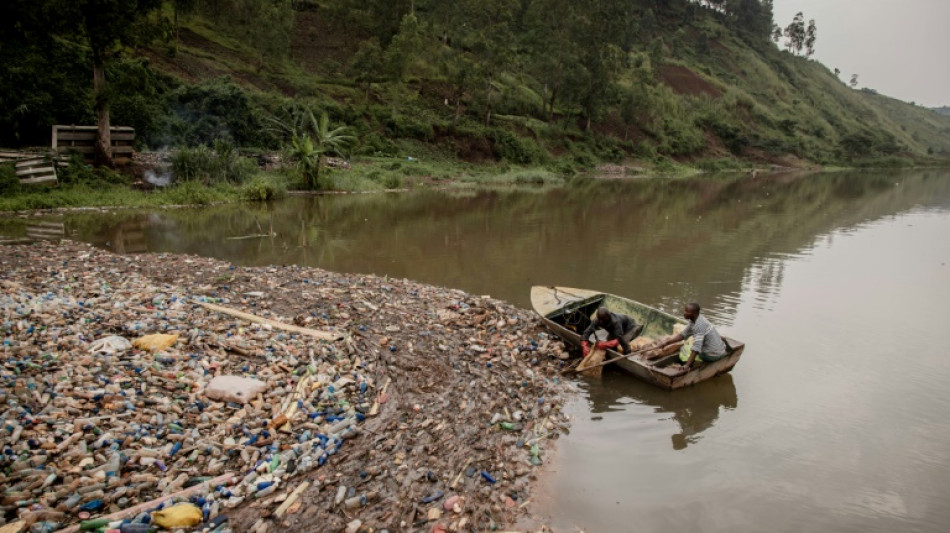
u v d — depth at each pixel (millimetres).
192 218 19734
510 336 9172
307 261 14336
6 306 7594
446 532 4785
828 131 98562
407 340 8570
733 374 8438
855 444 6512
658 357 8516
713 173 62781
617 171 54656
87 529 4324
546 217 23172
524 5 73188
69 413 5426
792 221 24047
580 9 58625
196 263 12492
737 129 76562
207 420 5793
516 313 10391
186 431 5551
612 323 8531
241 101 31938
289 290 10625
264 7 44500
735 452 6324
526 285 12867
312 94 43344
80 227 17016
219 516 4672
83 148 22422
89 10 20531
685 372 7637
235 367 6918
